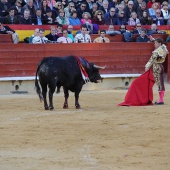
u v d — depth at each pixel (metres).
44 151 16.12
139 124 20.30
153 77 25.88
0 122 20.83
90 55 33.94
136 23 36.22
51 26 33.28
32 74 32.53
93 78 25.25
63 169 14.11
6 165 14.52
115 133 18.67
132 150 16.23
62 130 19.20
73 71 24.23
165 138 17.88
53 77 23.75
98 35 34.50
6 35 32.12
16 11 33.34
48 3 34.59
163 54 25.75
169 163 14.78
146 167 14.35
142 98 25.69
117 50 34.62
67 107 24.83
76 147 16.61
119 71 34.75
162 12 37.91
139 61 35.25
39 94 24.00
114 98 28.58
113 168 14.21
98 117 21.92
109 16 35.62
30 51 32.47
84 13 34.75
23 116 22.28
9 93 31.27
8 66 32.03
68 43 33.25
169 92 31.42
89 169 14.11
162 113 22.92
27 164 14.62
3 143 17.14
